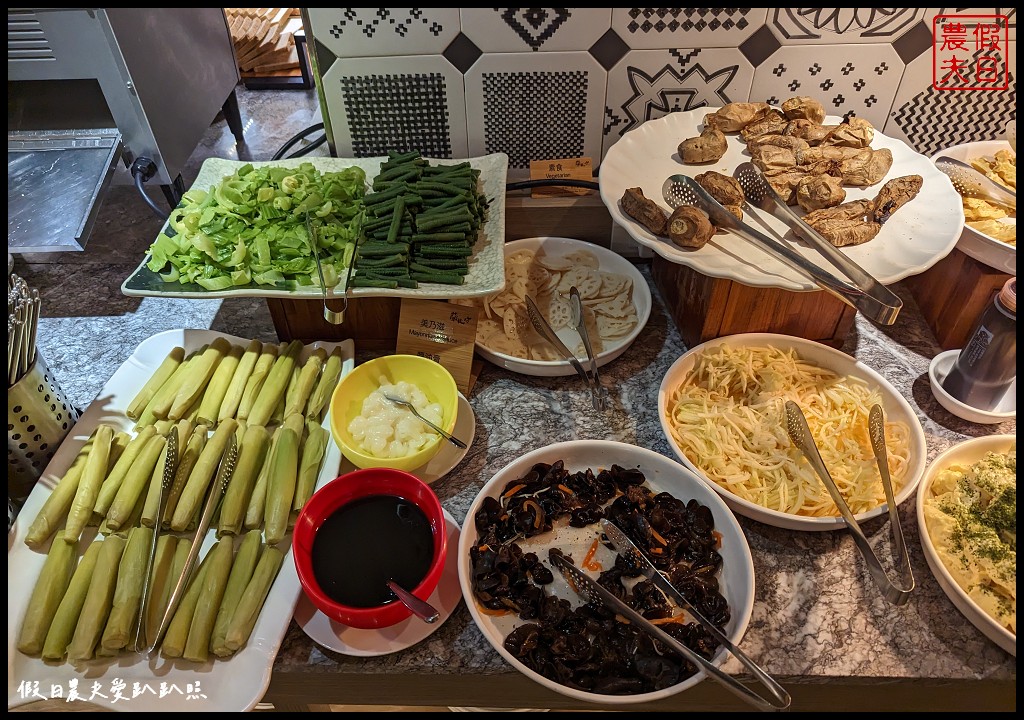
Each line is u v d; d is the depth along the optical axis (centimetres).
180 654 83
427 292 110
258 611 87
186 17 138
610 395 119
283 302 119
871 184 114
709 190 109
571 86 130
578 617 86
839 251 100
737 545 91
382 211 119
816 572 95
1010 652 85
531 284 133
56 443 107
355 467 107
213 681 82
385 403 107
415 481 92
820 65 128
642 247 144
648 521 93
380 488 95
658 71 128
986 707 92
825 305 117
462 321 115
